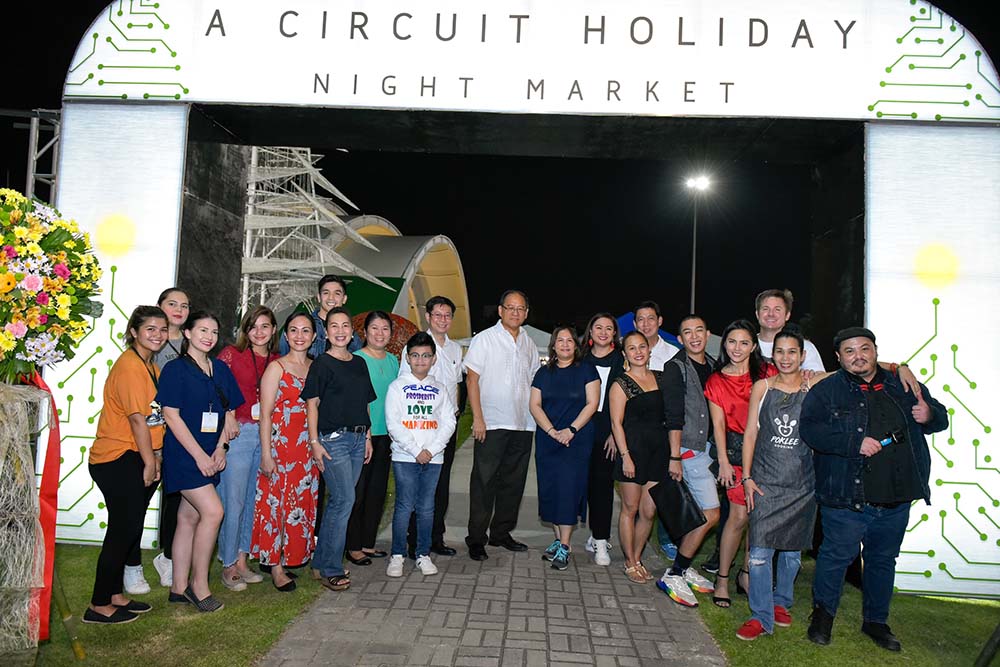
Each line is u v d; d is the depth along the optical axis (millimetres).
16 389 3107
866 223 5020
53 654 3395
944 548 4891
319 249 19922
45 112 8320
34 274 2980
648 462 4570
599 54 5141
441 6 5191
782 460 3889
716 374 4402
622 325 7098
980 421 4910
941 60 5059
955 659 3748
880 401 3723
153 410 3904
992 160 5004
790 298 4824
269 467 4254
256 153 16484
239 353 4441
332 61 5195
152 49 5273
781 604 4160
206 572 4008
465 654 3539
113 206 5270
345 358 4426
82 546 5180
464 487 8219
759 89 5082
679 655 3645
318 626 3820
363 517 5059
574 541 5891
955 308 4961
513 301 5223
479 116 5215
